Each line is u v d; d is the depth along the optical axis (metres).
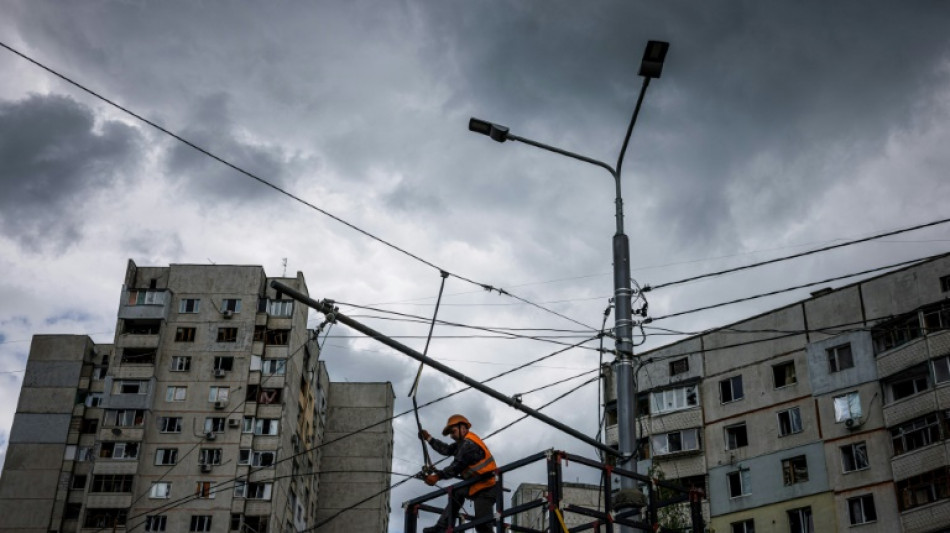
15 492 78.25
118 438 77.25
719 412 56.78
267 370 81.06
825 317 54.88
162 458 77.56
